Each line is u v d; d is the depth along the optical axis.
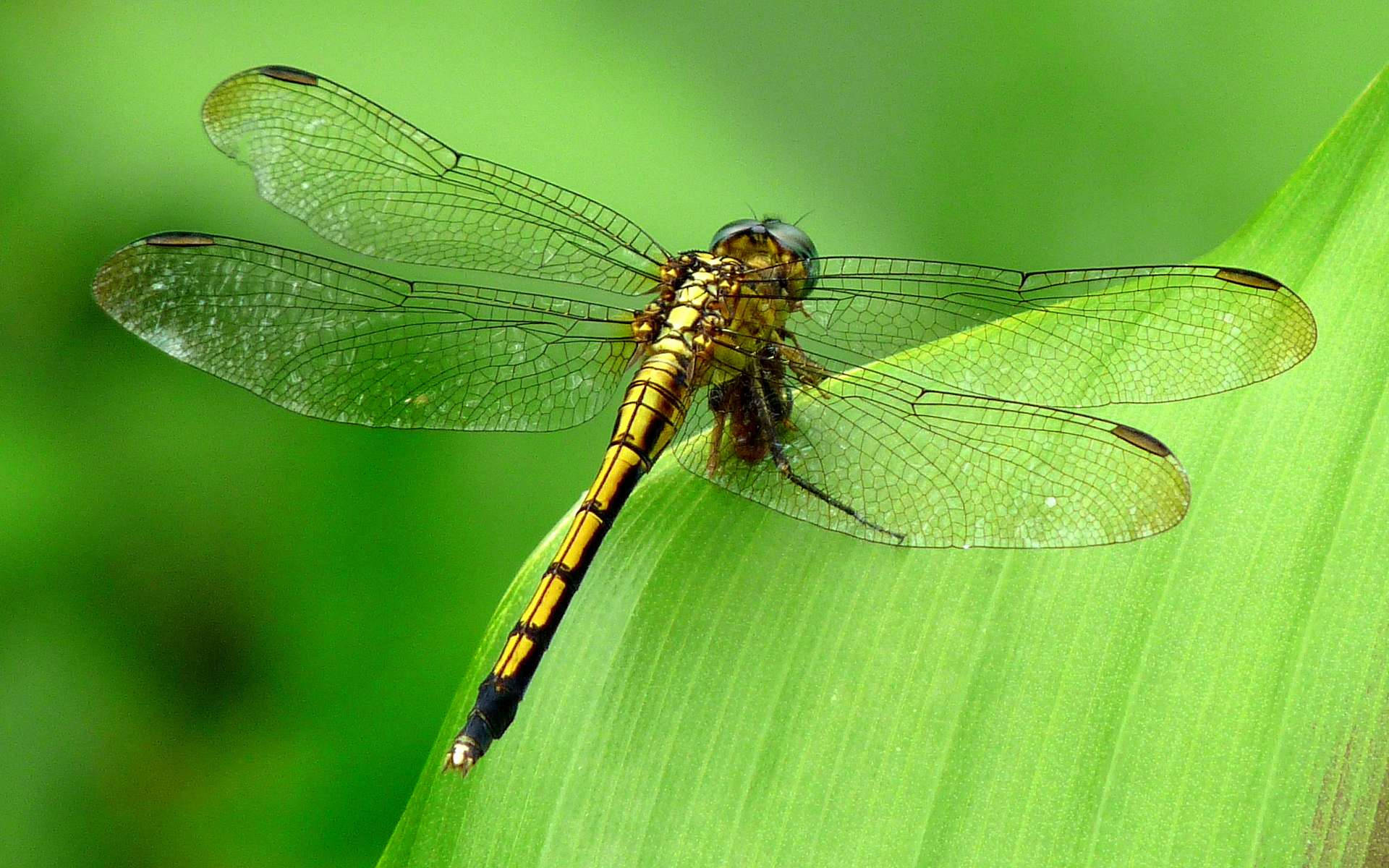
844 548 0.80
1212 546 0.79
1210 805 0.79
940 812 0.79
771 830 0.79
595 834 0.80
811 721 0.79
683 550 0.80
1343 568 0.79
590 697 0.80
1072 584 0.79
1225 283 0.80
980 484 0.80
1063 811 0.79
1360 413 0.79
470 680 0.80
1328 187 0.80
